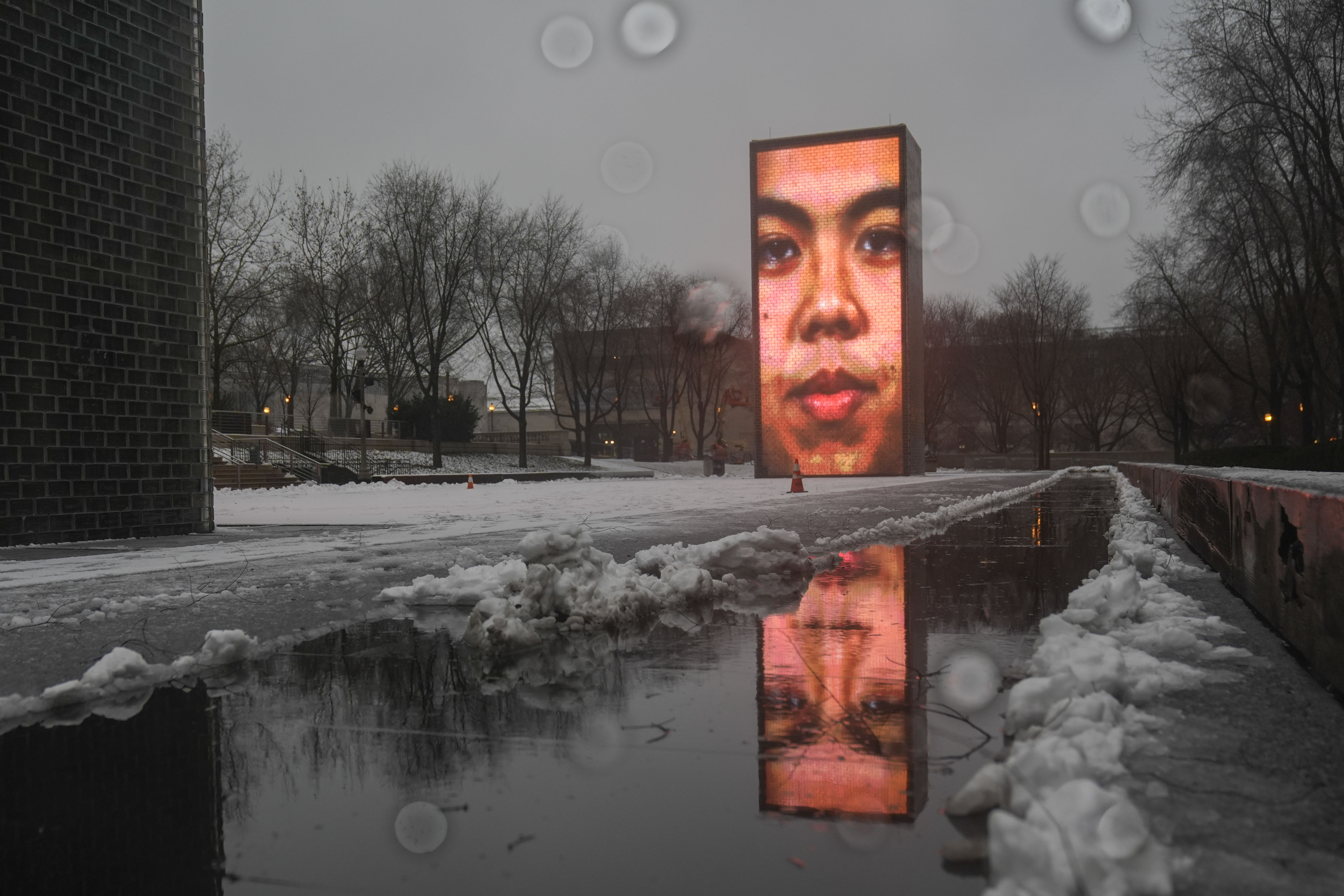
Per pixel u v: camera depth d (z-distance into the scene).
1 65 8.66
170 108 10.29
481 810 2.01
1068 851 1.54
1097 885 1.49
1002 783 1.94
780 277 35.88
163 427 10.02
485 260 40.91
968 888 1.59
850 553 7.62
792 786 2.13
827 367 35.50
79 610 4.83
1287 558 3.73
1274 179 21.42
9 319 8.72
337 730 2.69
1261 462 24.69
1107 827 1.66
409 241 38.78
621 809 2.00
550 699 3.03
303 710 2.94
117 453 9.56
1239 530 5.07
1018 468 57.97
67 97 9.23
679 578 5.27
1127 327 48.38
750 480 37.34
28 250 8.88
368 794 2.13
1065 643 3.26
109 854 1.82
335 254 37.81
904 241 34.69
